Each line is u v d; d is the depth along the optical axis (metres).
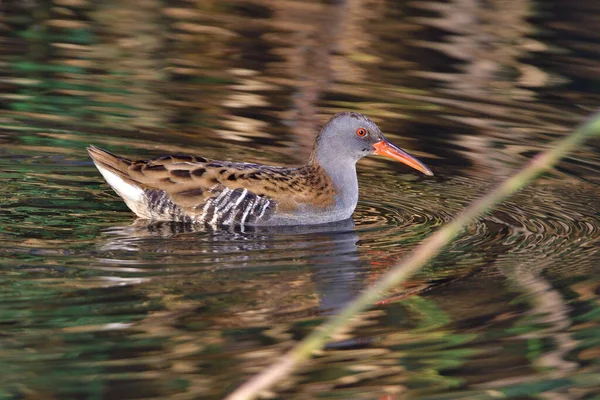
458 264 11.60
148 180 12.89
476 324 9.96
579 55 19.28
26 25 20.09
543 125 16.56
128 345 9.20
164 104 16.95
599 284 10.97
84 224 12.56
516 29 20.39
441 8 21.64
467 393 8.72
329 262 11.48
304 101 17.14
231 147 15.35
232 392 8.42
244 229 12.79
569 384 8.88
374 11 21.45
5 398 8.25
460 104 17.28
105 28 20.22
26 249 11.43
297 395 8.60
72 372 8.70
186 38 19.83
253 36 19.98
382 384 8.80
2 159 14.58
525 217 13.40
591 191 14.42
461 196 14.13
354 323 9.92
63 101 16.84
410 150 15.49
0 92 16.98
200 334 9.45
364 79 18.17
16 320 9.58
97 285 10.47
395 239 12.44
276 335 9.47
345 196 13.38
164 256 11.45
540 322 10.00
